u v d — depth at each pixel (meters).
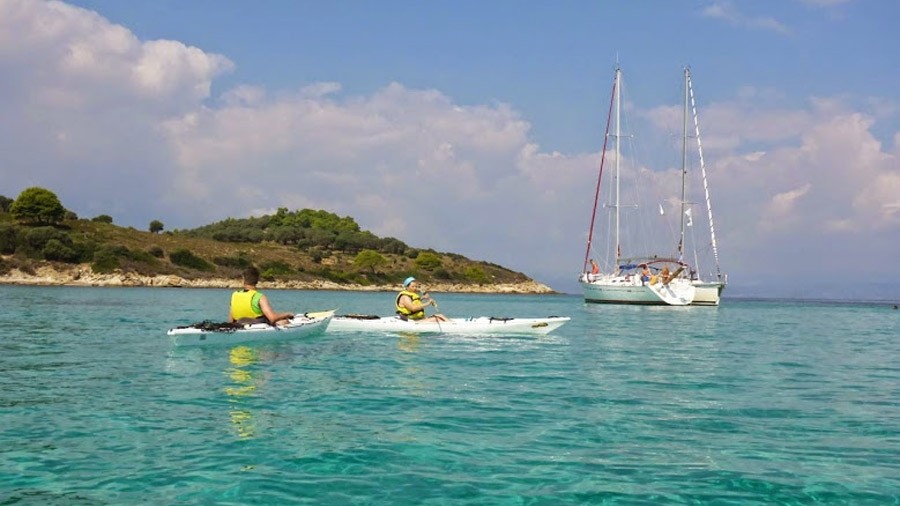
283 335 16.30
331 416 8.21
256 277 16.22
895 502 5.41
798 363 14.86
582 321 31.06
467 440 7.15
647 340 20.50
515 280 159.88
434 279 142.38
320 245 146.88
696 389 10.70
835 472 6.18
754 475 6.07
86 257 91.88
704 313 45.00
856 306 80.69
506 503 5.30
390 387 10.34
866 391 10.78
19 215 99.19
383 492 5.51
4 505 5.06
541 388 10.52
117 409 8.47
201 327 14.76
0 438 7.01
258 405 8.81
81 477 5.76
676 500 5.42
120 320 24.62
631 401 9.51
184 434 7.23
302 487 5.60
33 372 11.47
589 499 5.41
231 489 5.52
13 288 66.00
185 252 103.56
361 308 47.22
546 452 6.73
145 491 5.44
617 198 59.09
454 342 17.67
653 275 53.50
